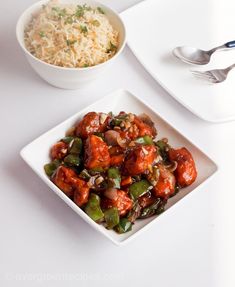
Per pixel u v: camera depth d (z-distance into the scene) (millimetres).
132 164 524
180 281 510
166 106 660
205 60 702
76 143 554
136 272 509
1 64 655
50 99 637
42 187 555
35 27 609
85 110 589
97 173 528
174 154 554
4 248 504
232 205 577
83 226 534
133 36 716
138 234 493
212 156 618
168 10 755
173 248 533
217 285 516
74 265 504
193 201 572
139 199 528
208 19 761
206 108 652
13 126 602
